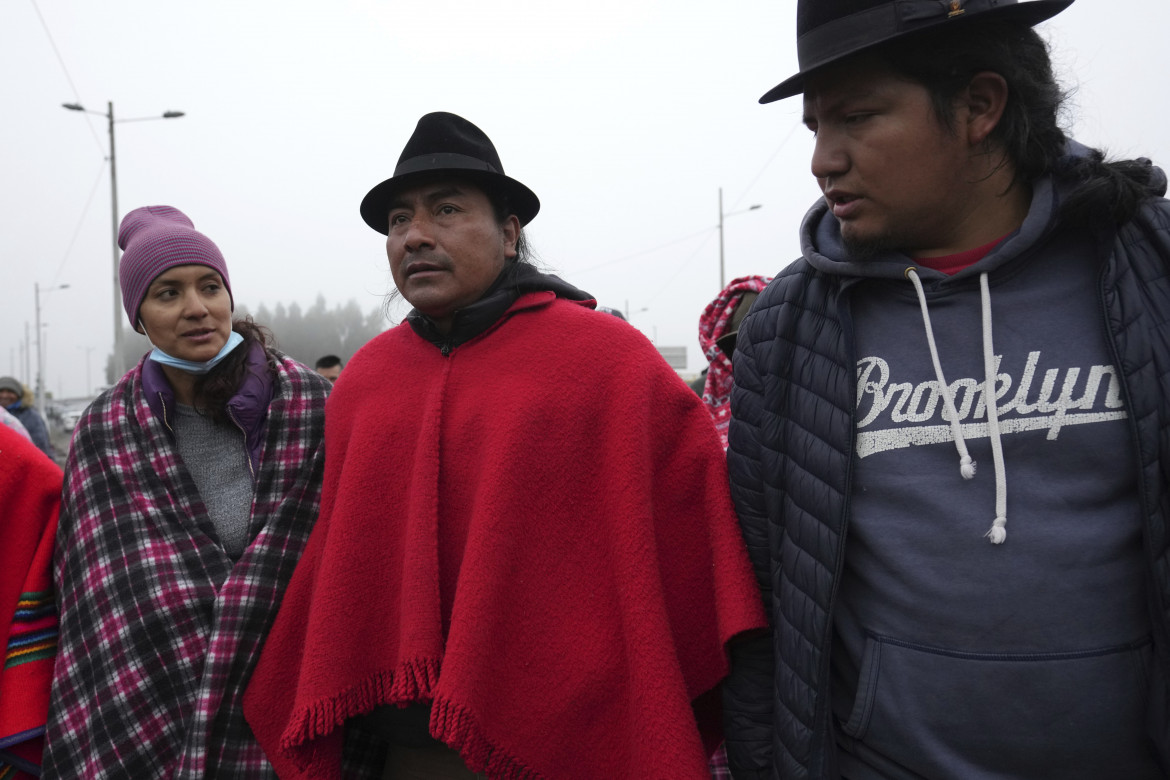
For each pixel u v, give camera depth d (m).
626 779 1.54
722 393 2.81
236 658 1.83
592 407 1.60
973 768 1.17
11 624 1.99
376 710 1.71
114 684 1.84
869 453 1.26
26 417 7.89
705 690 1.60
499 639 1.54
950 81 1.16
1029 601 1.13
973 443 1.18
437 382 1.68
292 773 1.75
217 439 2.05
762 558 1.49
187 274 1.95
